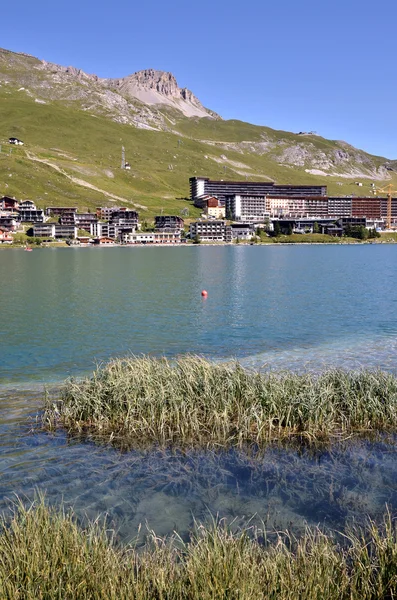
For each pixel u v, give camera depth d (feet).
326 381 65.31
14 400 69.92
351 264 388.37
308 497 42.14
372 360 92.32
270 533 36.68
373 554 33.27
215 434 54.85
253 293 204.95
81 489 43.78
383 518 38.47
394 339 112.27
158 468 47.78
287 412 57.16
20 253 618.03
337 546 34.78
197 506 40.93
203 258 486.79
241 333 122.72
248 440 53.72
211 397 59.06
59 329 129.70
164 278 274.98
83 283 249.14
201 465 48.29
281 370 78.74
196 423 55.72
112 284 243.60
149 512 40.01
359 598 28.12
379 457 49.83
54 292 211.82
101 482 45.03
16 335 122.31
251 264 393.09
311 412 55.98
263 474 46.44
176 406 56.70
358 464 48.32
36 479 45.60
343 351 100.89
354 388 62.75
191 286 232.73
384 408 59.21
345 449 51.70
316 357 95.91
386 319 140.05
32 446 52.80
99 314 153.28
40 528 32.09
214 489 43.73
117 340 116.37
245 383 62.49
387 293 201.98
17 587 26.63
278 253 595.06
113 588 27.07
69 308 165.78
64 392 67.21
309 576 28.32
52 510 39.73
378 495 42.34
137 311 159.02
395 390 62.23
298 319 141.79
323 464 48.39
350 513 39.50
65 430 57.06
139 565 30.96
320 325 131.95
